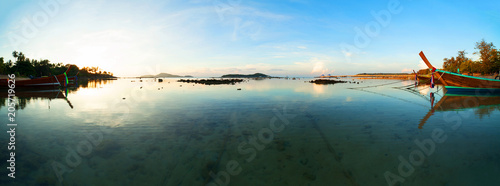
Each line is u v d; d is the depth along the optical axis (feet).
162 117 34.06
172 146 21.61
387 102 50.16
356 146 21.35
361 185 14.74
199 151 20.40
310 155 19.42
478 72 157.48
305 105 45.68
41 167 17.26
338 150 20.43
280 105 45.55
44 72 314.35
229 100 53.88
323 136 24.40
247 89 91.20
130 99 56.13
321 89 91.35
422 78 142.61
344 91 80.84
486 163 17.43
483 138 23.38
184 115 35.58
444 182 14.98
